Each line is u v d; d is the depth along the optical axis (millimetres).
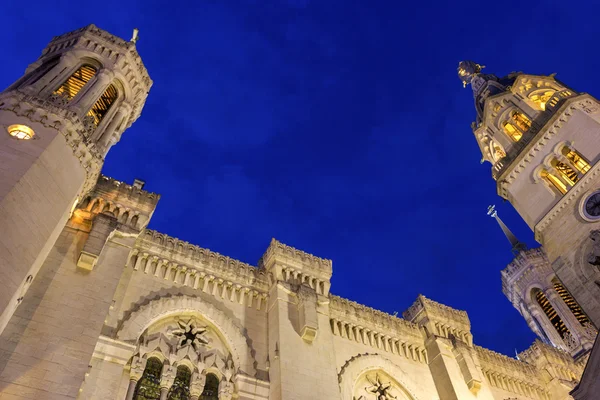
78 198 29375
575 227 40281
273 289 34969
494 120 52812
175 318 30234
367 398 33719
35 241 23391
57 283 25469
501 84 56062
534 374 45500
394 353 38000
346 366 34125
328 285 37656
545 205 43750
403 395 35500
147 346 27516
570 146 43344
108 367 24812
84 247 27047
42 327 23141
